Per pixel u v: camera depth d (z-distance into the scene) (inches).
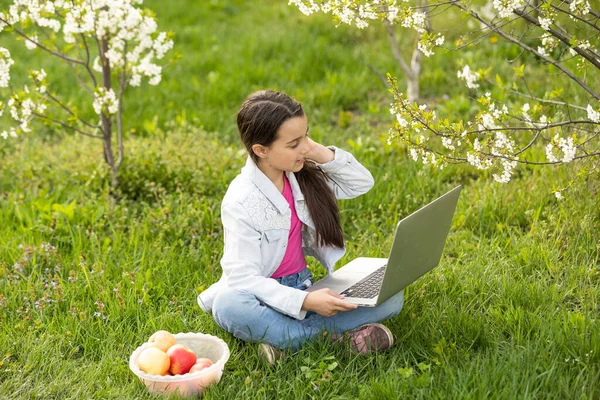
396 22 132.3
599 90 196.9
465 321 124.8
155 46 180.9
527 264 145.1
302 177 125.3
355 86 252.8
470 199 174.1
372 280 122.9
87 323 132.6
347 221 175.5
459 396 103.8
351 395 110.2
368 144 208.7
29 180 195.2
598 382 107.4
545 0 127.5
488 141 128.8
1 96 268.1
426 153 131.7
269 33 314.0
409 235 107.8
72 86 276.8
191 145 212.8
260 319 117.6
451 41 273.9
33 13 168.7
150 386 111.3
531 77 230.5
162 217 170.6
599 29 124.7
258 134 115.0
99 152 207.8
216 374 112.8
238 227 119.0
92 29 171.6
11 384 117.1
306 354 120.0
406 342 123.0
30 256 156.1
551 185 167.0
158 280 147.6
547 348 114.1
